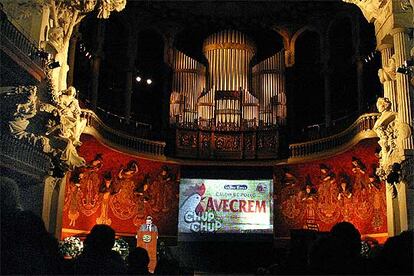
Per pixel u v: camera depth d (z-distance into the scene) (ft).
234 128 85.20
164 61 87.35
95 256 15.89
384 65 53.06
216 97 86.48
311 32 86.99
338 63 82.02
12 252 14.30
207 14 89.25
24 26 47.21
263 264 79.92
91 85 75.46
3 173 40.96
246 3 88.33
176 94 85.87
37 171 45.06
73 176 69.21
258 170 83.05
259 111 86.07
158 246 65.72
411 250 14.52
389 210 51.08
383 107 49.62
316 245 15.31
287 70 86.79
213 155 84.17
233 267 80.28
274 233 80.53
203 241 80.64
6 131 40.78
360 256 14.75
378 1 51.57
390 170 47.50
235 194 82.23
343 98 80.43
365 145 67.82
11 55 39.14
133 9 84.28
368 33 76.02
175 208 82.17
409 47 48.03
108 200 77.15
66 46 53.72
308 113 84.58
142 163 81.10
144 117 84.74
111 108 80.07
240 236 80.38
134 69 84.12
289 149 81.25
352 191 74.49
